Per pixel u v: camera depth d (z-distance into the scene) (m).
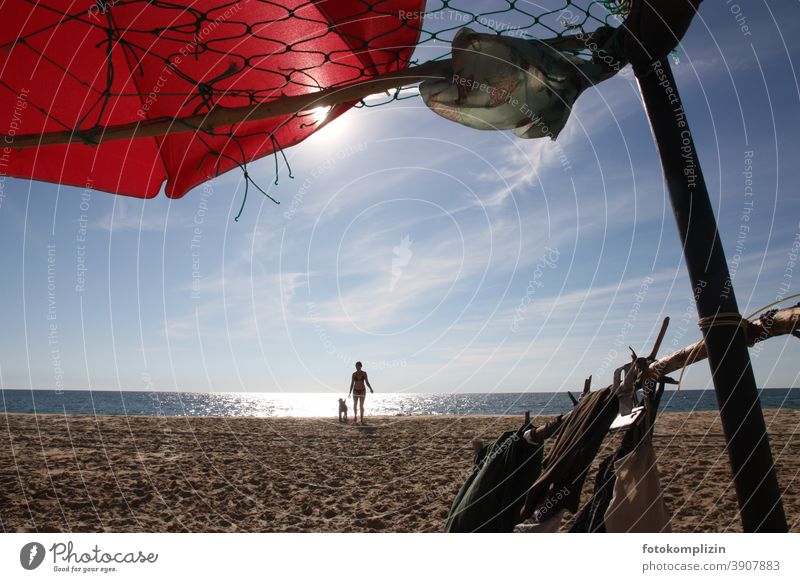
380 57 2.05
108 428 10.02
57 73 2.37
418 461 6.96
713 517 4.23
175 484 5.68
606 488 1.89
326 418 13.36
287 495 5.32
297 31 2.25
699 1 1.53
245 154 2.57
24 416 12.25
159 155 2.70
